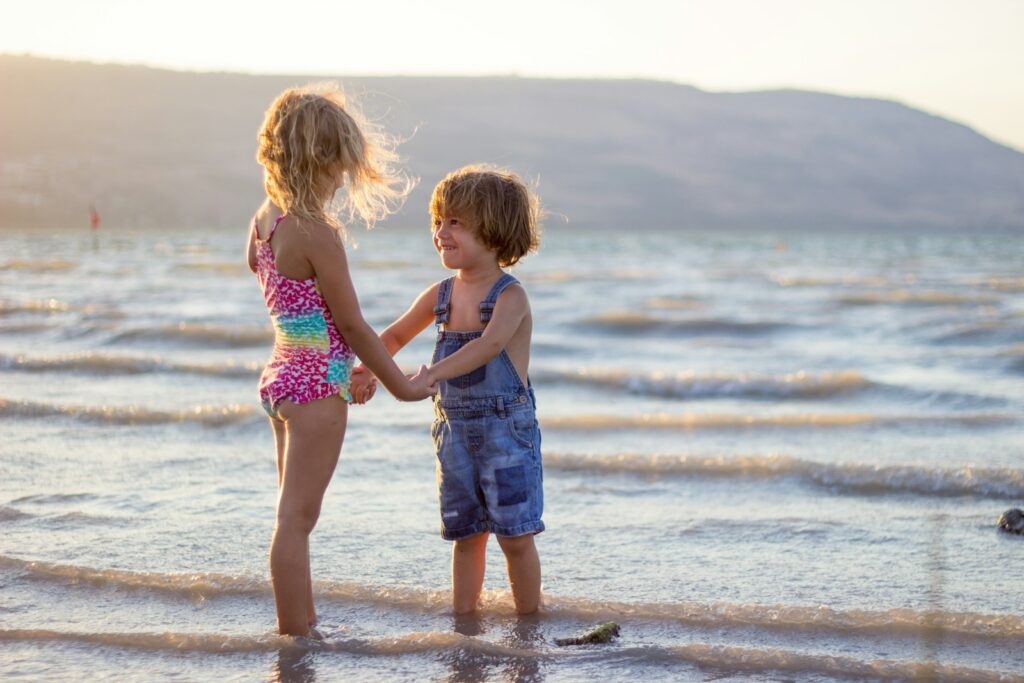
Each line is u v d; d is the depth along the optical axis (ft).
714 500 17.26
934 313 51.96
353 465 19.54
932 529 15.40
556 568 13.50
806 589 12.56
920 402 27.55
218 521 15.53
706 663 10.03
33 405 24.68
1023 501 17.11
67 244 186.19
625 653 10.28
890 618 11.17
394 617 11.68
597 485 18.33
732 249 190.70
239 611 11.79
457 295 11.46
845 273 96.32
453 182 11.22
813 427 23.68
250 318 47.91
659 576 13.14
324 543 14.56
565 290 69.67
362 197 10.91
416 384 10.55
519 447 11.17
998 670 9.77
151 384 29.81
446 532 11.50
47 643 10.71
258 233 10.82
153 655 10.39
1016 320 46.42
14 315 48.34
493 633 11.12
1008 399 27.17
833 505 16.96
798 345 41.39
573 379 30.76
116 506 16.40
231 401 26.68
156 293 64.75
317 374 10.48
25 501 16.71
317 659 10.25
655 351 39.65
